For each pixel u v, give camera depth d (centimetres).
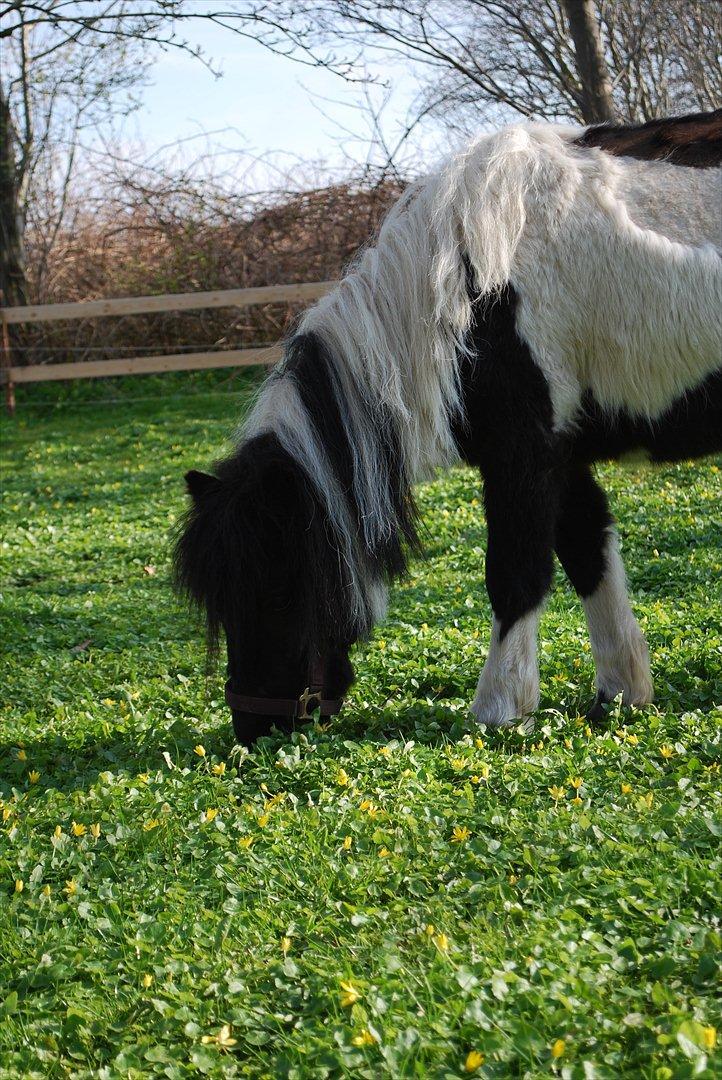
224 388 1720
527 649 459
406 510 457
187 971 303
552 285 432
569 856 343
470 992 274
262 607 425
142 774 442
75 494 1198
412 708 501
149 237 1936
